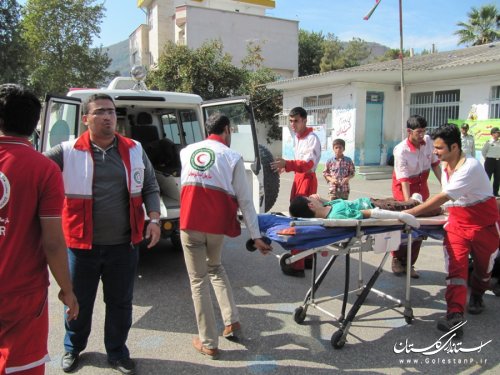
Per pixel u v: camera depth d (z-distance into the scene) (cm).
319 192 1219
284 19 2695
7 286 206
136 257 325
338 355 347
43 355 223
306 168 514
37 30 2834
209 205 334
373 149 1598
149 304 447
